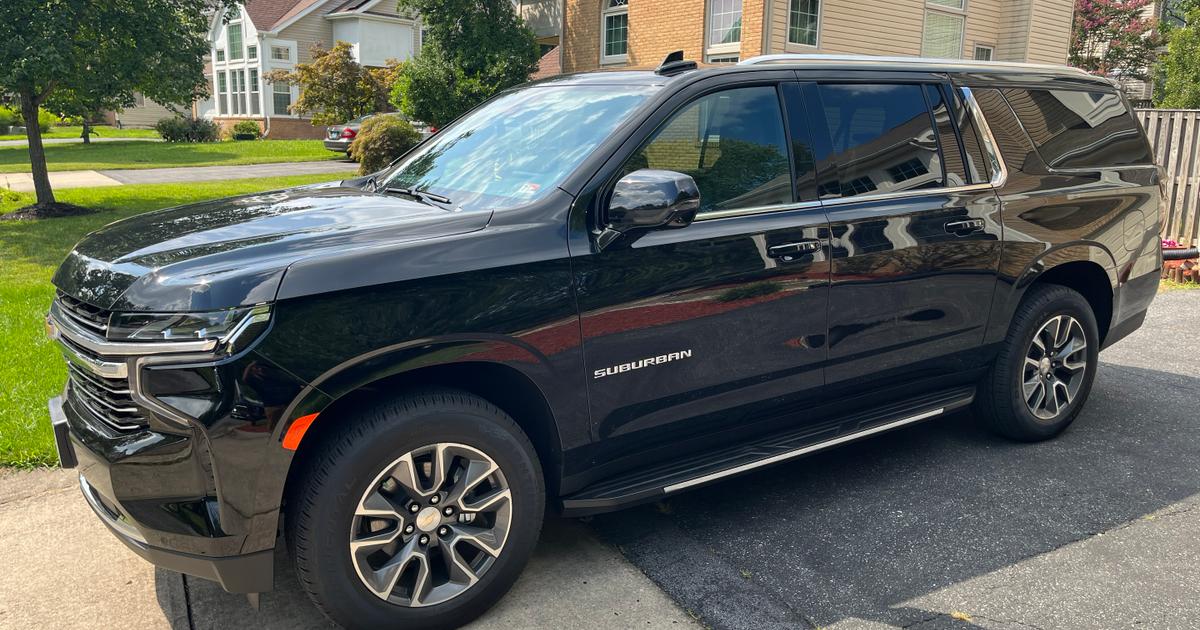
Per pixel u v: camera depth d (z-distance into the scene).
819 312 3.57
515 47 19.62
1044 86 4.48
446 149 3.88
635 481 3.30
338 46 30.20
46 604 3.05
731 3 17.22
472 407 2.83
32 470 4.13
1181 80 25.41
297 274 2.54
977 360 4.24
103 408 2.69
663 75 3.50
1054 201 4.32
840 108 3.71
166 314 2.46
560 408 3.03
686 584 3.21
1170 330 6.95
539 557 3.41
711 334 3.30
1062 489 4.03
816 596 3.13
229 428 2.46
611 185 3.11
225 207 3.40
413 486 2.75
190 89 13.95
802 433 3.78
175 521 2.55
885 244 3.70
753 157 3.45
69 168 21.62
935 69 4.07
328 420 2.76
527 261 2.88
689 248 3.20
